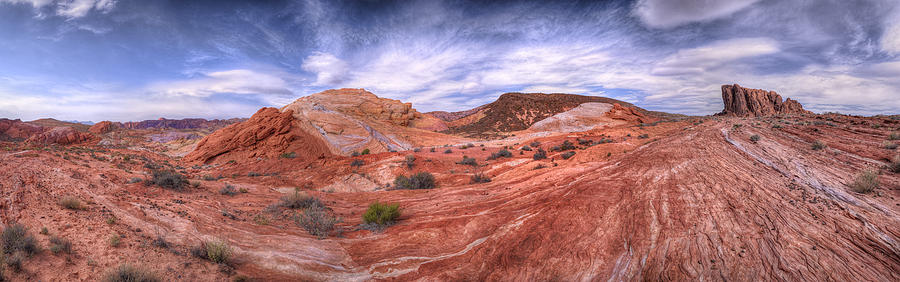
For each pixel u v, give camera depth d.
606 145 26.42
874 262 4.79
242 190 15.40
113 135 81.69
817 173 10.05
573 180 14.16
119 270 4.93
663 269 5.47
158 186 12.58
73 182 9.84
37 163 11.43
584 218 8.33
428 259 7.31
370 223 10.42
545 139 50.44
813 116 34.09
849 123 22.75
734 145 17.17
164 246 6.39
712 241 6.08
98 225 6.79
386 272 6.74
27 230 5.78
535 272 6.11
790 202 7.58
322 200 14.77
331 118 57.50
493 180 21.69
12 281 4.27
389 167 27.61
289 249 7.50
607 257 6.25
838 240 5.52
